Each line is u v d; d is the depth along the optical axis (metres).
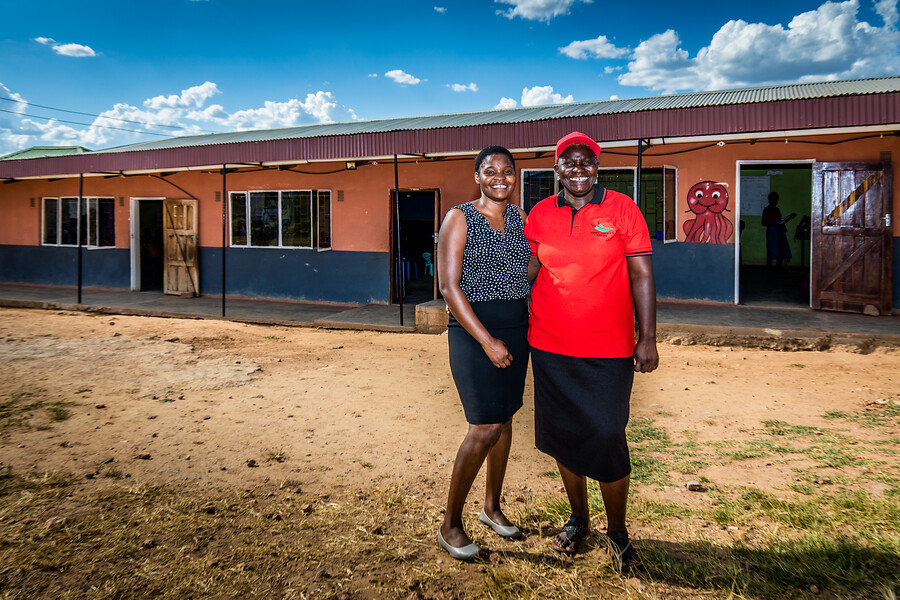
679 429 4.18
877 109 6.44
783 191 15.91
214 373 6.07
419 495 3.19
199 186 12.61
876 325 7.40
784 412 4.50
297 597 2.25
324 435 4.20
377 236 11.14
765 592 2.20
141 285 13.95
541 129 7.97
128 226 13.61
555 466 3.61
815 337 7.00
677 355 6.82
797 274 13.83
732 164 9.02
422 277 15.62
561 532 2.63
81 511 2.97
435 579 2.37
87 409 4.76
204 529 2.79
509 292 2.50
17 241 15.03
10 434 4.13
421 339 8.26
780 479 3.22
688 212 9.29
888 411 4.40
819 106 6.64
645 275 2.39
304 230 11.78
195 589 2.30
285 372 6.16
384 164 10.97
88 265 14.14
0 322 9.50
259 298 12.18
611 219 2.38
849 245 8.38
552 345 2.45
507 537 2.68
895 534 2.53
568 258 2.40
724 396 5.00
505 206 2.62
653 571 2.38
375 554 2.56
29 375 5.85
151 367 6.31
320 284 11.63
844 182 8.38
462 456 2.50
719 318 8.01
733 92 10.84
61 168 11.71
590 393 2.39
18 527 2.79
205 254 12.66
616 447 2.37
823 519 2.70
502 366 2.38
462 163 10.47
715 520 2.78
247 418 4.58
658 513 2.87
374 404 4.96
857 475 3.20
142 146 16.19
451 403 4.99
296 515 2.95
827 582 2.23
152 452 3.84
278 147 9.80
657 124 7.35
